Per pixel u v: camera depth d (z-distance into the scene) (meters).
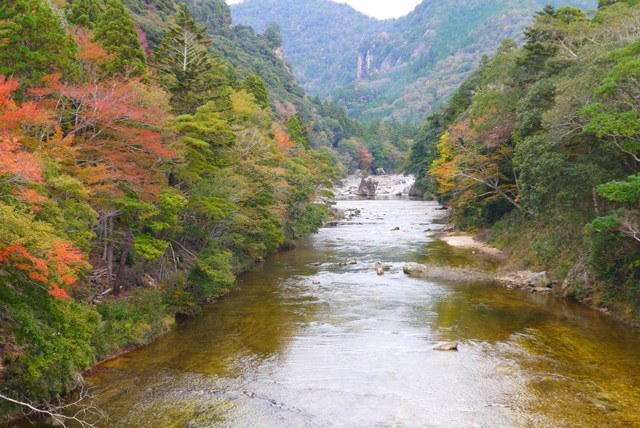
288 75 173.50
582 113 23.34
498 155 45.50
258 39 178.00
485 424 12.90
